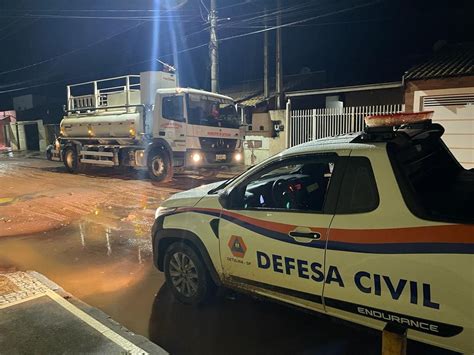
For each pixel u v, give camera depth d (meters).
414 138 3.25
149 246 6.17
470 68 11.22
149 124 12.12
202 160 11.38
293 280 3.05
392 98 14.80
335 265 2.78
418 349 3.01
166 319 3.77
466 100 11.24
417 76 11.85
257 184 3.85
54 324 3.42
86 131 14.45
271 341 3.34
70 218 8.03
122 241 6.44
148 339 3.31
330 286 2.83
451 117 11.54
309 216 2.96
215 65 15.24
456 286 2.28
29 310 3.68
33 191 11.32
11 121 34.44
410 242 2.46
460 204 2.88
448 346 2.39
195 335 3.47
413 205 2.53
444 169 3.60
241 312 3.86
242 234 3.35
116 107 13.19
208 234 3.62
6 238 6.65
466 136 11.36
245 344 3.31
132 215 8.22
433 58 13.50
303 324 3.61
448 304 2.32
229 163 12.23
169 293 4.37
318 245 2.86
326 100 16.16
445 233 2.35
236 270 3.46
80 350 3.03
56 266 5.31
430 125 3.60
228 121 12.17
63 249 6.05
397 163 2.68
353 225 2.72
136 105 12.27
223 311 3.88
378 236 2.59
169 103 11.28
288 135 15.07
